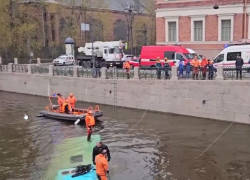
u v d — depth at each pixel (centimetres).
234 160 1375
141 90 2258
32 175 1285
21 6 4453
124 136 1741
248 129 1738
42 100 2817
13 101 2802
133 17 5666
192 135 1703
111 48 3503
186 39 3338
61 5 5303
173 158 1426
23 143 1680
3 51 4381
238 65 1908
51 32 5384
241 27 3022
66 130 1894
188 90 2023
